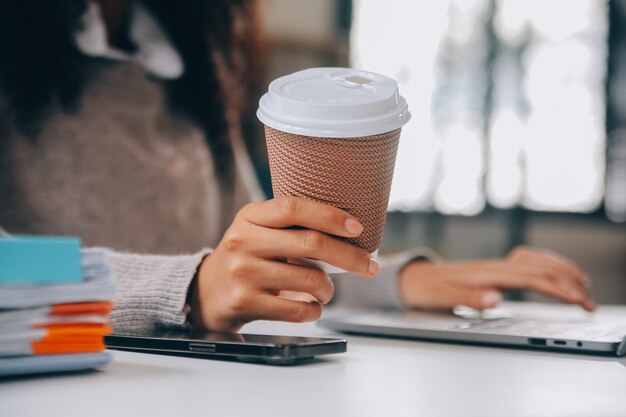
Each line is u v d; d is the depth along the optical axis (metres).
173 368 0.54
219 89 1.66
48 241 0.48
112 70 1.54
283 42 4.00
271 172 0.64
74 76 1.50
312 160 0.58
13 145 1.45
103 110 1.53
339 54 4.18
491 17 4.38
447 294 1.11
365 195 0.60
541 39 4.36
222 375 0.52
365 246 0.63
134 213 1.54
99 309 0.50
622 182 4.33
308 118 0.56
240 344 0.57
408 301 1.16
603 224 4.36
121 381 0.48
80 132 1.50
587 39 4.31
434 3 4.39
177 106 1.62
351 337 0.79
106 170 1.52
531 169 4.41
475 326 0.79
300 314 0.68
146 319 0.74
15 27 1.45
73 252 0.49
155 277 0.75
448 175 4.48
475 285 1.13
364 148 0.57
